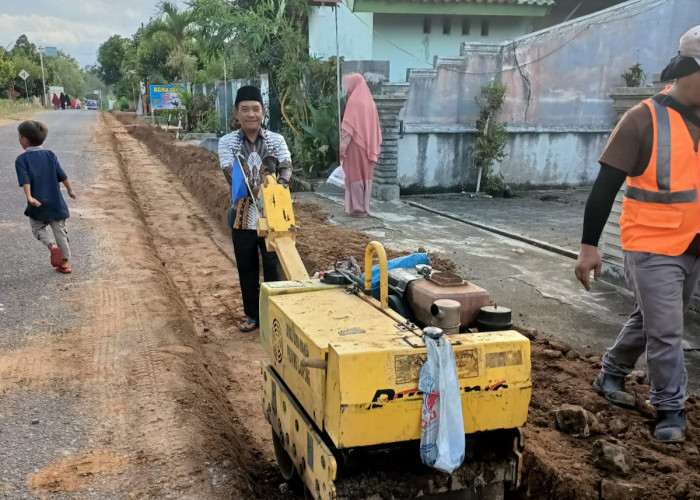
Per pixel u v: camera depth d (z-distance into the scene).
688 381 4.15
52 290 5.93
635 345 3.61
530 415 3.69
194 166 15.38
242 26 15.10
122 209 10.06
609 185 3.17
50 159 6.31
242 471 3.29
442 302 2.53
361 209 10.00
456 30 15.29
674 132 3.05
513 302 5.77
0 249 7.32
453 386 2.26
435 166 12.20
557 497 3.06
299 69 14.02
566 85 12.73
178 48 34.38
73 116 40.50
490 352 2.38
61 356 4.45
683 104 3.10
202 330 5.95
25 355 4.45
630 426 3.50
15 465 3.10
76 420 3.57
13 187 11.48
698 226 3.11
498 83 12.05
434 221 9.75
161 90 31.17
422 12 14.04
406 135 11.84
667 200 3.09
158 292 6.00
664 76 3.14
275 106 16.23
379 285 2.92
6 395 3.85
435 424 2.25
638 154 3.13
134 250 7.54
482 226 9.22
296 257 3.80
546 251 7.80
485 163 12.10
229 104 21.56
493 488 2.73
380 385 2.22
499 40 15.59
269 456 3.81
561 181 13.13
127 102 67.50
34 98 64.38
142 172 17.22
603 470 3.10
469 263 7.14
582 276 3.31
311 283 3.23
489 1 14.08
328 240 7.91
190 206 12.56
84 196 10.91
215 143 20.19
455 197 11.98
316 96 14.26
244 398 4.59
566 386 3.98
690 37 2.99
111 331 4.95
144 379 4.10
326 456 2.34
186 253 8.99
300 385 2.62
